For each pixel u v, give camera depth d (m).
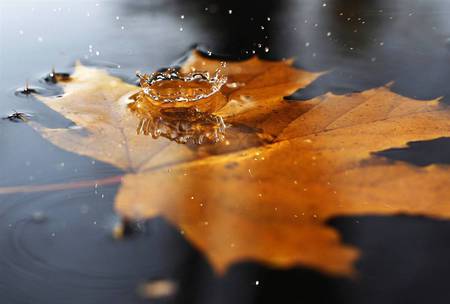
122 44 0.54
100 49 0.53
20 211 0.42
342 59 0.52
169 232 0.41
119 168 0.43
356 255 0.40
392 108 0.46
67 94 0.48
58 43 0.54
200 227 0.41
